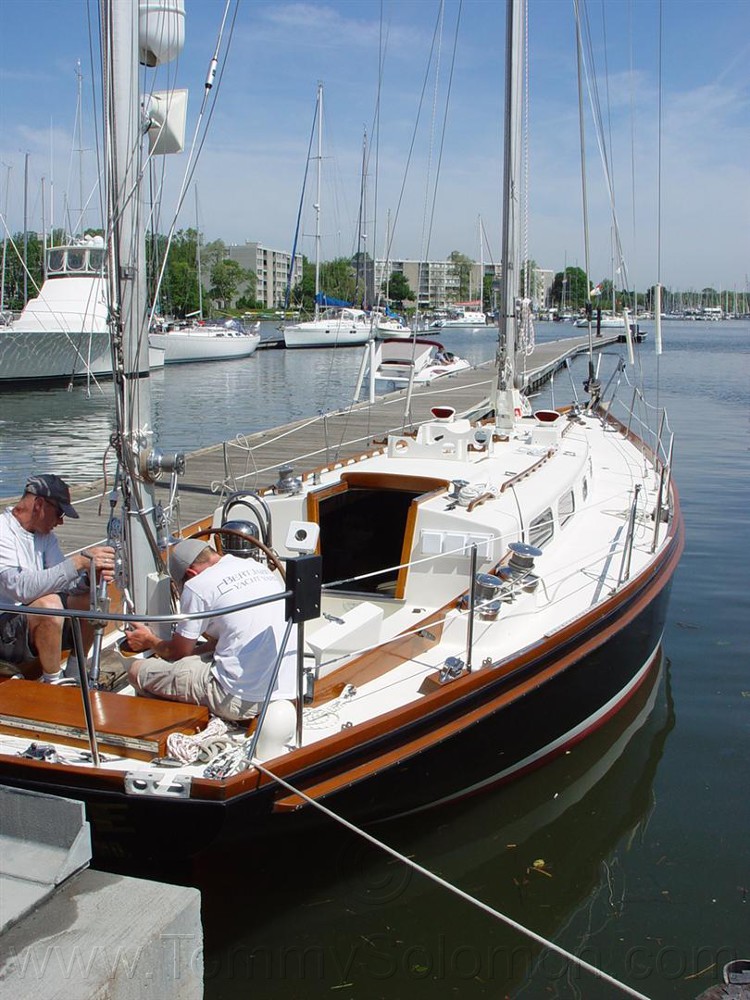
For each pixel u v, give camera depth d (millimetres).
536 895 4391
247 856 3848
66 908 2916
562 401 24656
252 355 45250
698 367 38781
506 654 4758
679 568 9656
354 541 6227
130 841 3621
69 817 3100
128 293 3910
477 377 27500
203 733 3668
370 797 3945
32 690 3949
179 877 3885
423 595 5246
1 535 4250
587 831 4914
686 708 6340
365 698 4266
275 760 3559
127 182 3807
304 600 3541
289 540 4535
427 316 79562
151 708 3777
